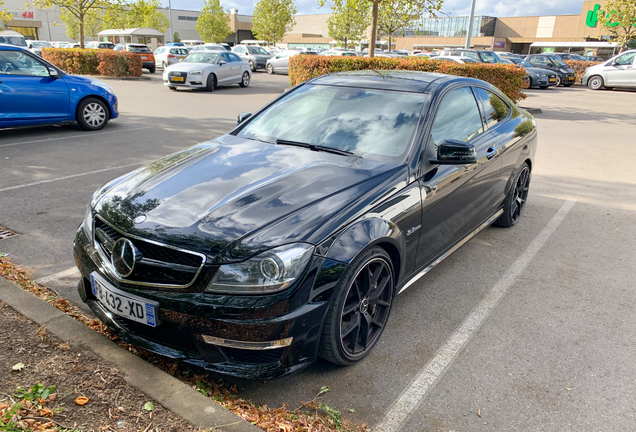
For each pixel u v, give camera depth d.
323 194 2.64
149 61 27.41
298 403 2.45
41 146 7.80
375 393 2.55
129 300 2.36
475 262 4.24
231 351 2.32
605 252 4.50
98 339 2.61
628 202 6.00
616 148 9.23
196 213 2.46
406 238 2.92
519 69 12.68
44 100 8.44
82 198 5.30
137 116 11.23
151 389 2.27
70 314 3.06
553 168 7.61
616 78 22.42
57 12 56.72
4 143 7.95
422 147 3.17
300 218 2.43
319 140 3.37
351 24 31.09
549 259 4.32
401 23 23.14
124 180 2.98
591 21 56.69
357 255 2.46
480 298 3.61
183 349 2.40
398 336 3.08
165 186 2.77
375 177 2.87
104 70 21.70
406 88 3.65
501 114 4.57
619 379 2.72
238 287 2.21
